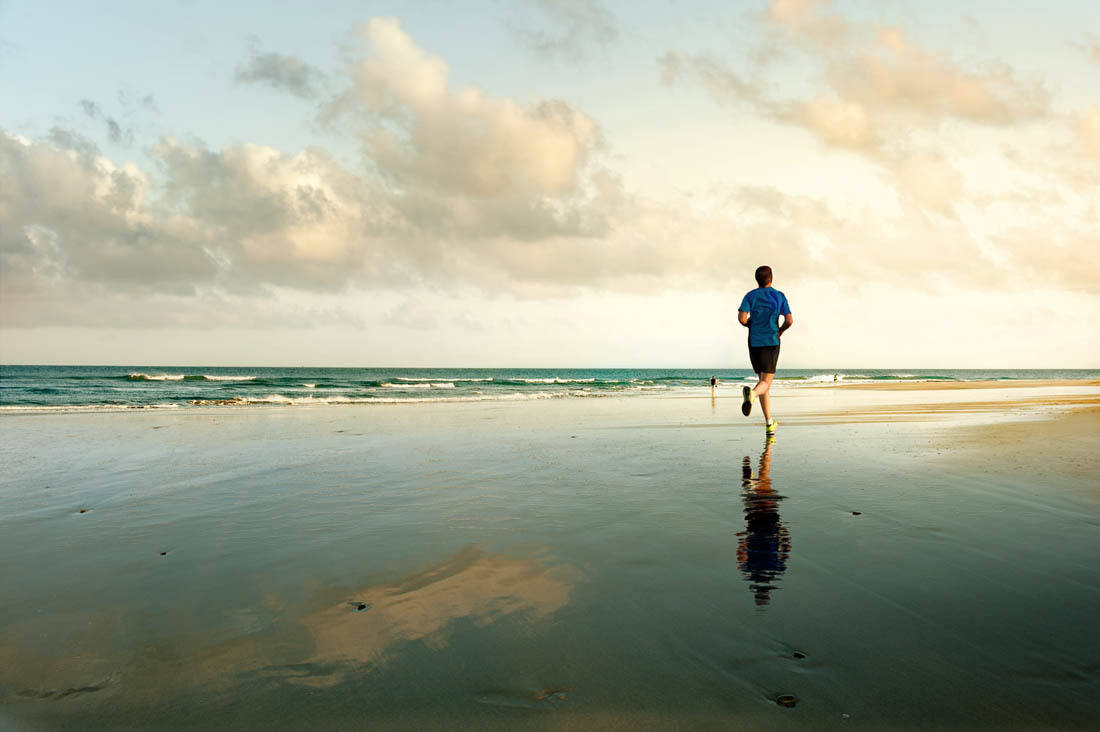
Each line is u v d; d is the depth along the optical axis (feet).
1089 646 6.10
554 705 5.21
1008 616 6.81
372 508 12.50
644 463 17.57
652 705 5.19
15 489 14.88
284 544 10.07
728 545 9.58
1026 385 104.73
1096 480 14.17
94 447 22.82
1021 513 11.24
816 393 70.79
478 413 40.40
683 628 6.64
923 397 57.93
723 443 21.97
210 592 7.98
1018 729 4.78
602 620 6.89
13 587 8.22
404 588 8.02
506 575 8.44
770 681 5.54
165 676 5.82
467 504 12.71
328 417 37.52
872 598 7.36
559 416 36.65
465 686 5.55
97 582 8.39
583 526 10.84
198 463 18.79
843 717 4.96
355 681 5.68
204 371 386.52
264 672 5.87
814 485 14.01
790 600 7.36
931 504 11.99
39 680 5.76
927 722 4.88
